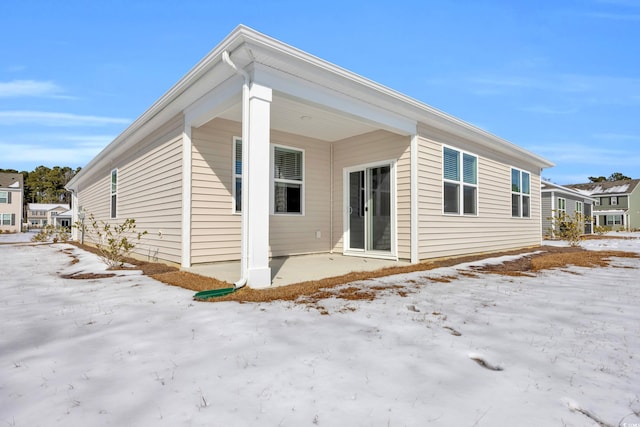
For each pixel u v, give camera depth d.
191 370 1.99
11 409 1.60
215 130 6.27
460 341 2.49
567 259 7.61
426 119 6.66
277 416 1.54
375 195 7.49
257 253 4.29
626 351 2.34
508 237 9.91
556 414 1.58
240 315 3.09
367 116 5.78
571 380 1.92
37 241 17.20
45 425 1.48
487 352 2.29
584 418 1.55
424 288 4.36
